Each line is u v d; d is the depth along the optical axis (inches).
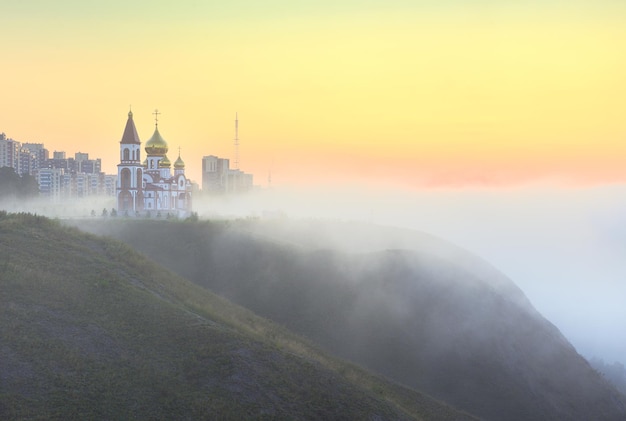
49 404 1801.2
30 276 2458.2
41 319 2190.0
